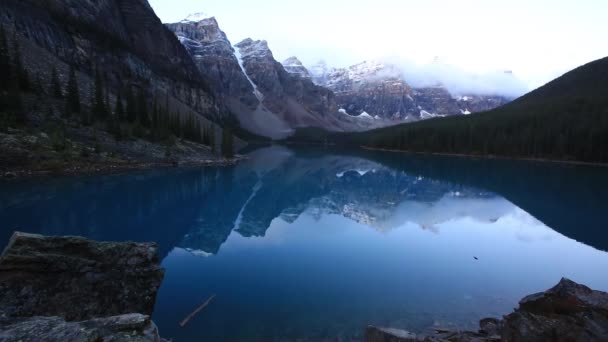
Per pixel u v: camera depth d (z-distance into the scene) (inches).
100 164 1962.4
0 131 1697.8
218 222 1257.4
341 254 925.8
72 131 2145.7
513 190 2191.2
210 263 830.5
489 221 1384.1
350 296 650.2
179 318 553.3
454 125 5856.3
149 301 447.2
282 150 6441.9
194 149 3198.8
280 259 871.7
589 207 1676.9
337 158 4658.0
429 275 776.9
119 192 1555.1
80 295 405.4
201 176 2241.6
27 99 2198.6
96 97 2647.6
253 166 3206.2
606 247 1028.5
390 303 623.5
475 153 4906.5
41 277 394.6
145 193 1601.9
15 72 2223.2
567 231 1231.5
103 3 5295.3
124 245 473.1
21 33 3058.6
